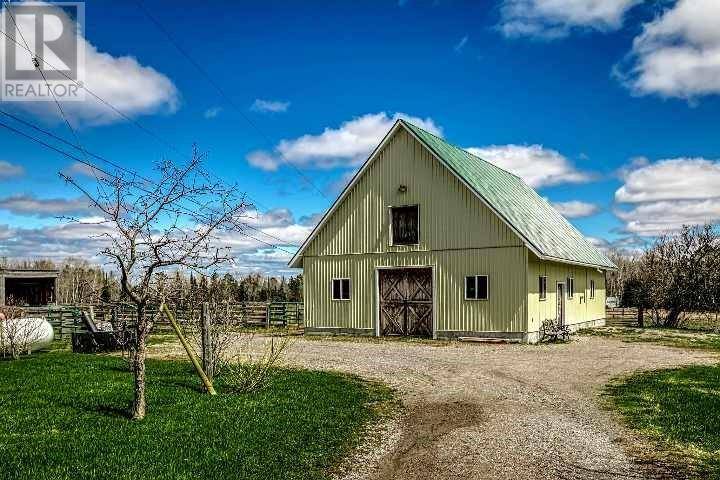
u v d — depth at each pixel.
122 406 10.23
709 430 9.30
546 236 24.98
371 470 7.67
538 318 22.77
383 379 14.09
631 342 22.14
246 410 10.15
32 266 58.16
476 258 22.64
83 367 14.84
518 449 8.47
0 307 20.70
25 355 18.53
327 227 26.14
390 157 24.75
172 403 10.55
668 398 11.52
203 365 12.78
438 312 23.34
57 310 27.38
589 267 29.95
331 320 25.78
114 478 6.90
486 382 13.66
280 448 8.26
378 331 24.64
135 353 9.62
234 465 7.49
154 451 7.84
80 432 8.59
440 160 23.42
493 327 22.19
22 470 7.04
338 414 10.34
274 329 30.02
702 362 16.67
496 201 23.78
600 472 7.50
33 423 9.07
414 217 24.22
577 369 15.41
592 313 31.12
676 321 31.00
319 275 26.22
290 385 12.71
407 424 9.91
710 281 30.30
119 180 10.12
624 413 10.51
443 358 17.69
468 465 7.81
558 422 9.97
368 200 25.19
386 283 24.70
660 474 7.42
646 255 34.88
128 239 9.16
